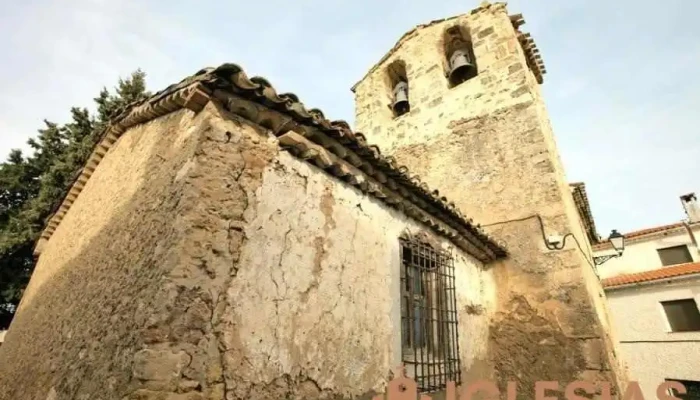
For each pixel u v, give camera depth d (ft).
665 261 48.26
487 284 18.08
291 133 8.80
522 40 25.58
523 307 16.80
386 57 31.24
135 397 5.29
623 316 43.16
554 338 15.55
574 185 26.30
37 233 35.29
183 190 7.07
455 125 23.52
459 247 16.44
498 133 21.30
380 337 10.37
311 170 9.63
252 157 8.16
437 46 27.91
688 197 53.83
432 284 13.94
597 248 52.95
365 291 10.27
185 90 8.64
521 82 21.71
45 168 42.86
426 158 23.93
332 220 9.84
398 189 12.31
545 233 17.54
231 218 7.32
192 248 6.54
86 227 13.14
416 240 13.29
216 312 6.55
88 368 7.49
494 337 16.93
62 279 12.97
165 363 5.66
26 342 13.37
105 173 14.16
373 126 28.55
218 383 6.19
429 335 12.76
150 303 6.25
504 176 19.98
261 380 6.90
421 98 26.66
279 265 7.99
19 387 11.60
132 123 12.96
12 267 37.55
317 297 8.70
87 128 42.93
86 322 8.84
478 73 24.17
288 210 8.61
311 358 8.10
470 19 26.89
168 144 9.32
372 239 11.18
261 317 7.28
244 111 8.25
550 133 23.82
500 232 18.80
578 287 15.78
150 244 7.54
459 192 21.29
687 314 39.65
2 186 41.19
